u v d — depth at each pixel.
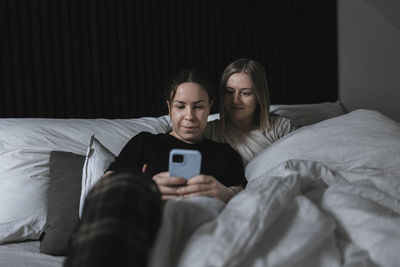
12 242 1.32
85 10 2.01
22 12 1.88
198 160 1.10
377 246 0.79
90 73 2.04
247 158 1.56
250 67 1.54
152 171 1.34
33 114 1.92
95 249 0.60
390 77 3.11
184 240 0.84
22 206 1.33
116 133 1.70
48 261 1.14
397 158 1.38
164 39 2.22
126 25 2.12
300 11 2.65
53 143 1.57
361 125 1.50
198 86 1.34
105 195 0.71
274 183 0.89
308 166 1.19
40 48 1.93
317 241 0.76
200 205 0.89
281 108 2.17
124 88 2.12
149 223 0.71
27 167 1.44
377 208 0.91
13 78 1.88
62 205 1.28
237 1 2.42
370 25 2.98
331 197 0.97
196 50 2.30
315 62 2.74
